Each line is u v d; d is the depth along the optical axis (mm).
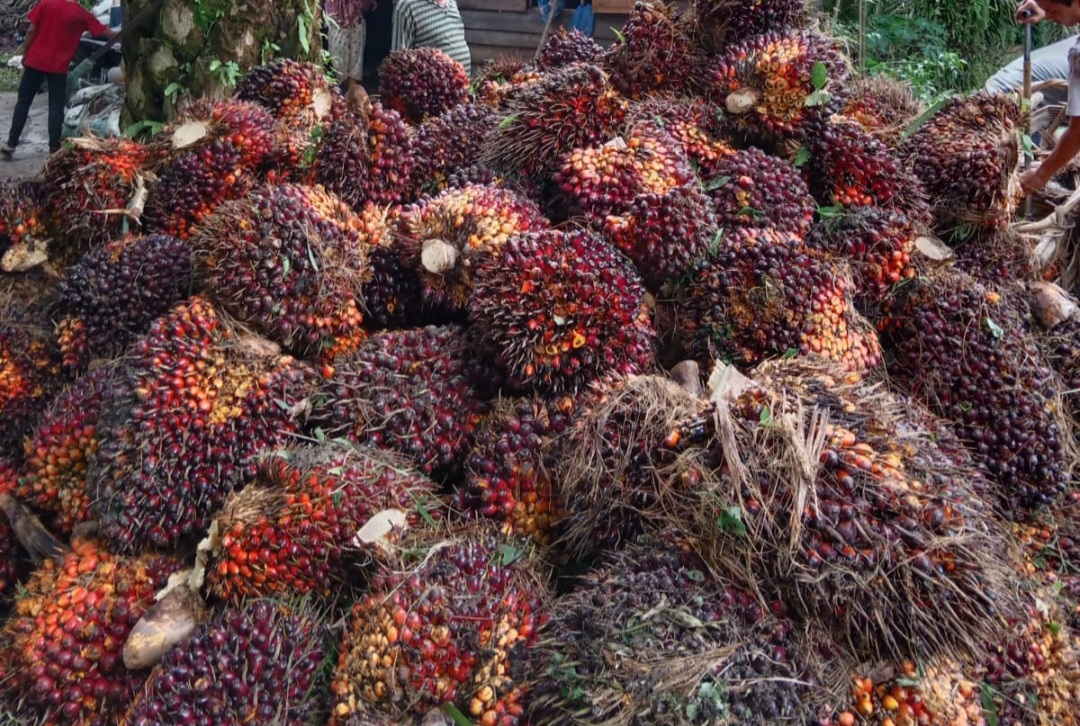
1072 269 3926
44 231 3125
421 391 2475
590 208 2758
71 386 2719
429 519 2227
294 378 2471
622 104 3121
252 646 1995
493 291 2354
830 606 1788
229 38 3924
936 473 1941
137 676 2137
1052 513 2766
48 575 2332
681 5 6152
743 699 1690
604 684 1741
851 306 2641
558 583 2258
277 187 2719
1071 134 3803
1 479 2682
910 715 1753
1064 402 3025
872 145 3094
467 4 9805
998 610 1820
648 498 2027
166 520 2285
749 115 3127
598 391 2283
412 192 3217
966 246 3438
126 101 4195
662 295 2734
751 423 1913
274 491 2248
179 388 2326
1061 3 4109
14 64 12953
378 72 4035
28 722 2131
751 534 1841
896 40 9602
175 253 2836
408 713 1923
